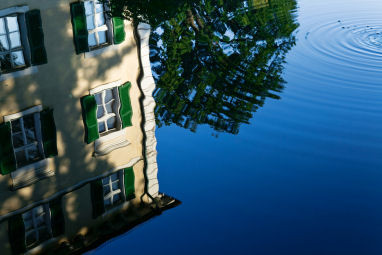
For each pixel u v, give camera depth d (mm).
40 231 12117
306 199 11664
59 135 11859
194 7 19172
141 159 13023
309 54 18297
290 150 13297
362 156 13039
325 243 10375
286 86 16125
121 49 12555
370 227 10805
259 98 15398
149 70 13281
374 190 11914
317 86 16109
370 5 23234
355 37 19812
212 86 15977
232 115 14680
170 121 14414
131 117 13055
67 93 11820
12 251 11391
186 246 10461
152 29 18328
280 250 10203
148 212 11602
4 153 10867
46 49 11242
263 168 12672
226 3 20344
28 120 12219
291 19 21172
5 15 10531
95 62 12133
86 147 12359
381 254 10070
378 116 14586
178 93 15586
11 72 10828
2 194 11195
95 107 12297
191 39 18375
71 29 11500
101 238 11258
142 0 13211
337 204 11469
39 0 10820
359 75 16797
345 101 15305
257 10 20766
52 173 11828
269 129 14055
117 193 12859
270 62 17516
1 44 11875
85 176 12383
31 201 11555
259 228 10836
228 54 17781
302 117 14562
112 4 12289
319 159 12938
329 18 21516
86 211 12352
